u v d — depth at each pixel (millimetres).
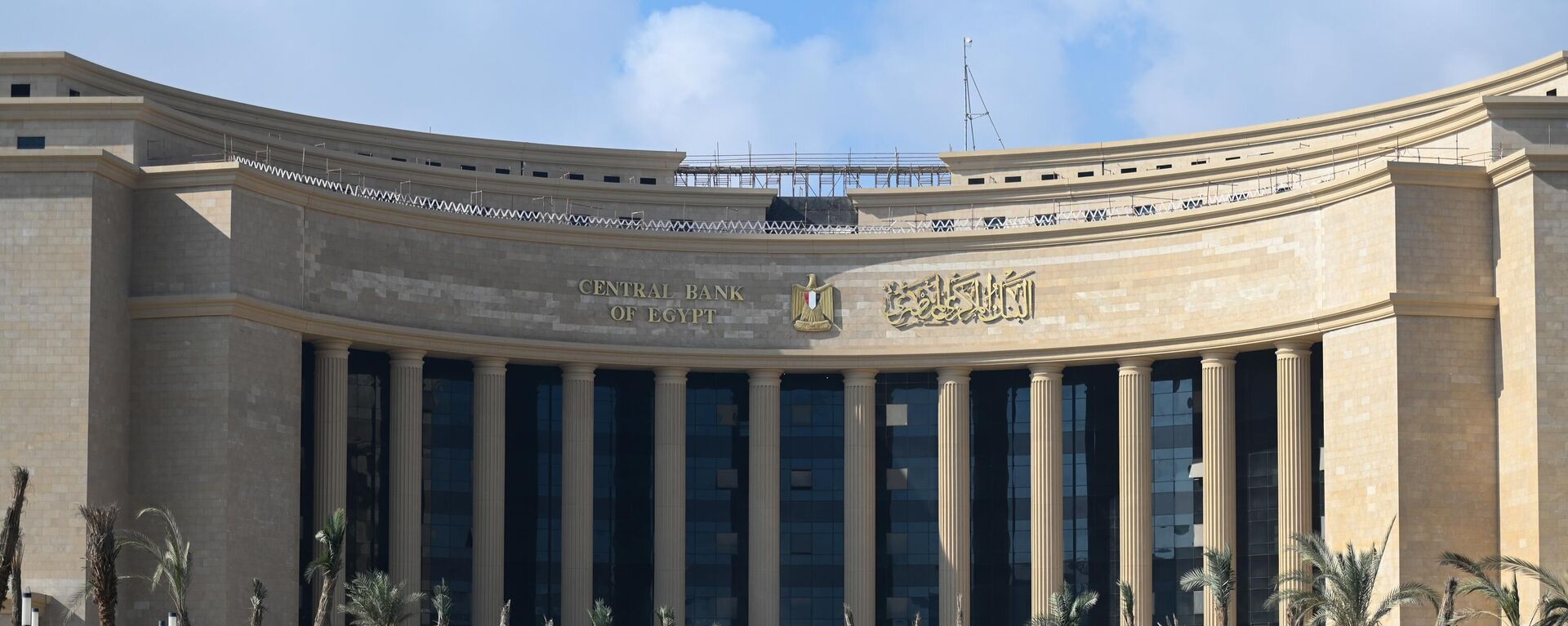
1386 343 104688
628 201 129750
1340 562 89062
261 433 104500
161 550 101438
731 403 124000
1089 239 117875
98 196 102000
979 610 120375
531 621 119000
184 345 103312
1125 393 116438
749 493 120750
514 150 133500
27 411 100188
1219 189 125312
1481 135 110938
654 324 119438
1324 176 121375
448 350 114000
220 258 103688
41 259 101062
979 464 121750
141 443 103125
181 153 111250
